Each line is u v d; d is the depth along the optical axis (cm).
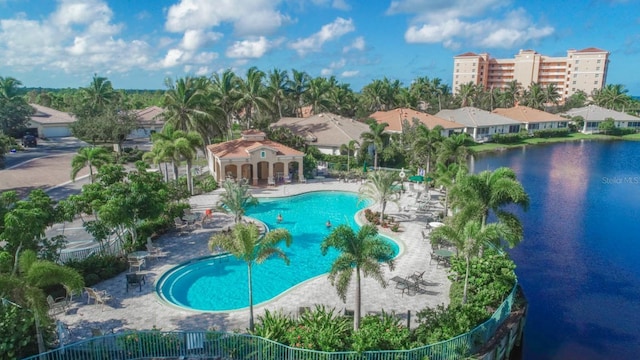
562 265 3097
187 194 4003
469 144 9119
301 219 3844
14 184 4672
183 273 2658
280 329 1798
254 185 4994
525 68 18788
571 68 18138
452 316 1895
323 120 7088
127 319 2045
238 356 1716
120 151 6562
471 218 2375
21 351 1627
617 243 3544
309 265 2841
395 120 8344
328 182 5206
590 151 8694
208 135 6062
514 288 2169
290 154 5128
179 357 1722
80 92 10181
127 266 2620
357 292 1877
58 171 5391
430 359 1673
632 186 5600
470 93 13038
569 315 2423
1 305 1712
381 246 1822
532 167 6888
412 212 3966
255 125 6475
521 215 4325
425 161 5606
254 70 6819
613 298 2617
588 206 4656
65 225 3400
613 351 2103
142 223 3141
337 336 1745
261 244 1930
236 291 2467
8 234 2030
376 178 3553
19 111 7525
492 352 1833
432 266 2716
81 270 2388
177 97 5566
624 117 11738
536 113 11325
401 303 2236
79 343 1641
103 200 2631
